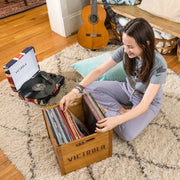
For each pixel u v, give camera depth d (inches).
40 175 55.0
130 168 55.5
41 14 130.2
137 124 58.1
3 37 111.3
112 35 109.4
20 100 75.7
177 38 89.2
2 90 79.7
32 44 105.3
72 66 84.2
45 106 73.4
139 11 94.0
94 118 51.4
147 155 58.1
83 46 97.6
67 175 54.5
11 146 61.6
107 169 55.2
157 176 53.7
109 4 99.6
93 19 94.3
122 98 65.6
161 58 47.7
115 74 75.1
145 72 48.9
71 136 49.2
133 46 43.6
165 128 64.6
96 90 64.2
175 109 70.0
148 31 42.1
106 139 52.2
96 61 81.1
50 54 98.3
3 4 139.7
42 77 79.4
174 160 56.8
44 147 61.1
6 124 67.7
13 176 55.1
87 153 52.7
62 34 110.3
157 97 59.1
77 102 57.3
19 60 70.4
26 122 68.1
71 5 103.7
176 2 87.2
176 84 78.9
